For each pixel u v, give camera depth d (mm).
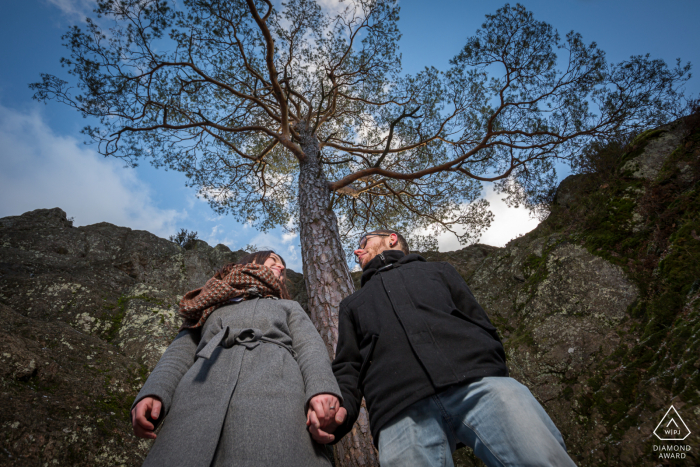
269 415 1111
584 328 4016
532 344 4277
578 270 4582
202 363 1284
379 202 7242
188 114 6000
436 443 1108
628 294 3963
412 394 1116
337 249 4016
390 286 1456
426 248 7008
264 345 1352
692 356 2369
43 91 5055
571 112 5254
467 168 6332
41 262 5328
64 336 3131
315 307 3457
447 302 1356
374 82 6957
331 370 1310
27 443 2004
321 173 5273
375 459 2414
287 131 5730
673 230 3957
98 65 5184
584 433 3182
